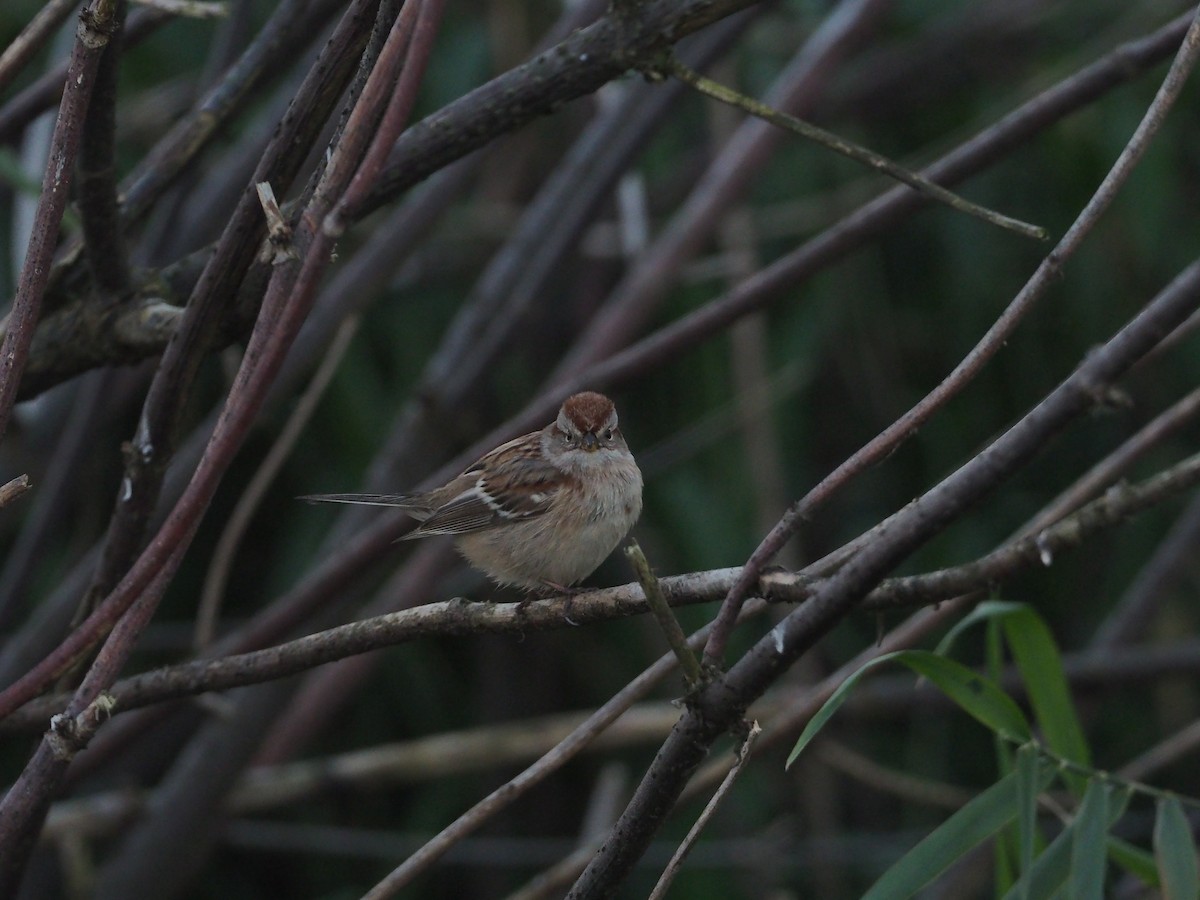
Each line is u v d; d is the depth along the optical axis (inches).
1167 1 509.7
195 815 365.1
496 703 517.3
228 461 172.1
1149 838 492.1
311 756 512.7
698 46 420.2
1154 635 518.0
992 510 508.7
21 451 420.8
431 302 527.8
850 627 508.4
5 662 332.8
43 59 459.2
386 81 165.0
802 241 548.4
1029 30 555.5
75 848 371.6
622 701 226.8
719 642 176.2
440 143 213.2
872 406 527.8
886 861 455.8
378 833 488.4
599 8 384.2
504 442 360.5
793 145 533.0
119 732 339.9
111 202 216.1
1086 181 482.3
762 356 474.3
